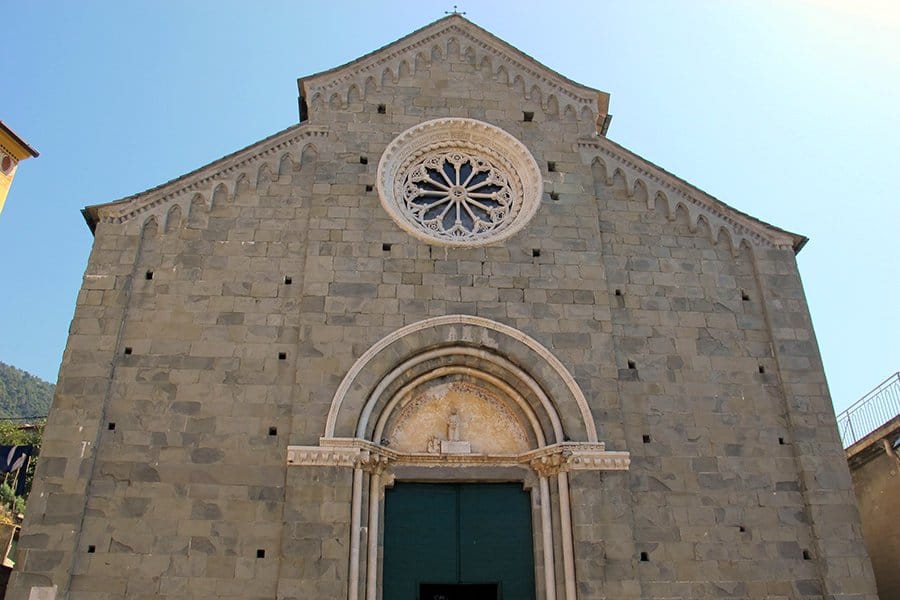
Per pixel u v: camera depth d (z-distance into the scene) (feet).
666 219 79.56
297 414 65.57
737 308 75.61
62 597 57.93
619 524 63.57
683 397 70.44
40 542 59.47
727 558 64.28
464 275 73.41
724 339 73.82
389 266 73.10
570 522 63.77
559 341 71.20
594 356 70.64
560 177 80.38
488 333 70.79
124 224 73.46
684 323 74.18
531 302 72.90
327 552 60.54
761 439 69.41
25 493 131.54
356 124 81.20
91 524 60.85
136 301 70.13
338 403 65.92
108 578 59.26
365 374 67.62
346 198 76.59
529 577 65.00
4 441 153.99
